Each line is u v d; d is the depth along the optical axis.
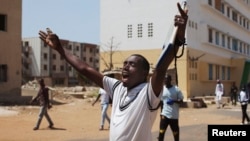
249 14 66.94
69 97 32.62
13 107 23.72
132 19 41.16
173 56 2.91
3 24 30.31
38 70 88.50
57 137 12.85
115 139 3.14
